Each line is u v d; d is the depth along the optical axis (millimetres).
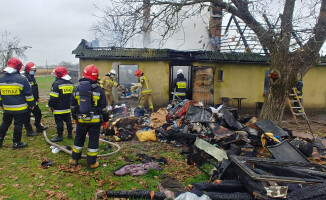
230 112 6770
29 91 5270
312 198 2990
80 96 4191
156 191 3582
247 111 10844
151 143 6184
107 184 3863
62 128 5996
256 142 5805
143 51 9945
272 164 3863
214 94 10602
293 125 8703
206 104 10453
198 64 10453
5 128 5375
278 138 5660
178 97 9500
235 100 10727
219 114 6613
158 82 10328
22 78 5195
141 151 5523
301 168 3896
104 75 10195
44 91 17516
